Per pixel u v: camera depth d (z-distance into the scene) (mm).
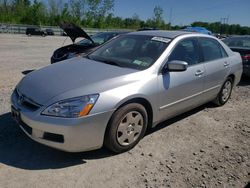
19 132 4113
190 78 4492
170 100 4191
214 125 4938
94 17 60875
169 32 4840
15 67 9391
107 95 3344
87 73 3738
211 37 5387
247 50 8242
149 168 3453
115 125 3471
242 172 3512
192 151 3949
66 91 3285
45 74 3844
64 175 3213
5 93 5980
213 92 5379
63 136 3156
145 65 3980
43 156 3557
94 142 3348
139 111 3732
